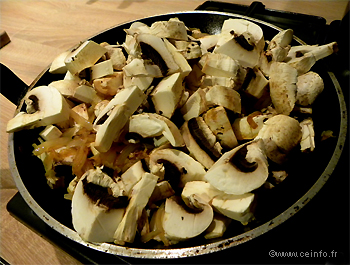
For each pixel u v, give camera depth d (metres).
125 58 0.38
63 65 0.40
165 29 0.36
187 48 0.35
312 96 0.34
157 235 0.29
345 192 0.31
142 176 0.30
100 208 0.28
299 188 0.30
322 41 0.42
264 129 0.32
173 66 0.33
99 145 0.31
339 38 0.41
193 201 0.29
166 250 0.26
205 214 0.28
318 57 0.36
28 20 0.60
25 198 0.30
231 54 0.35
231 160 0.28
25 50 0.54
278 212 0.29
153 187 0.29
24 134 0.36
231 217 0.28
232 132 0.32
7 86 0.39
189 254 0.26
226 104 0.32
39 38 0.56
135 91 0.31
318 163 0.31
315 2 0.52
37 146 0.35
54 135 0.35
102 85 0.36
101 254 0.30
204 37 0.41
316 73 0.35
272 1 0.53
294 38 0.40
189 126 0.32
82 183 0.29
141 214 0.29
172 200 0.29
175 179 0.31
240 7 0.49
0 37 0.55
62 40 0.54
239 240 0.26
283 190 0.31
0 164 0.40
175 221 0.28
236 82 0.34
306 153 0.32
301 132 0.32
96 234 0.28
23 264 0.32
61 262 0.32
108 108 0.32
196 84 0.36
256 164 0.28
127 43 0.37
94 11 0.60
